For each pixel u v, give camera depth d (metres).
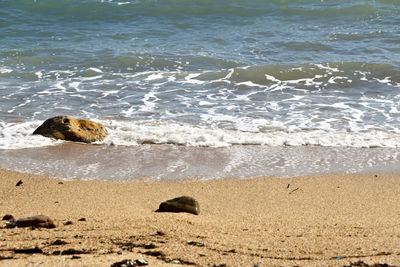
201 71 18.95
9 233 6.90
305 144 12.78
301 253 6.42
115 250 6.28
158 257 6.12
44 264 5.66
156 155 12.13
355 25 24.41
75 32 24.14
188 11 26.75
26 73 18.70
